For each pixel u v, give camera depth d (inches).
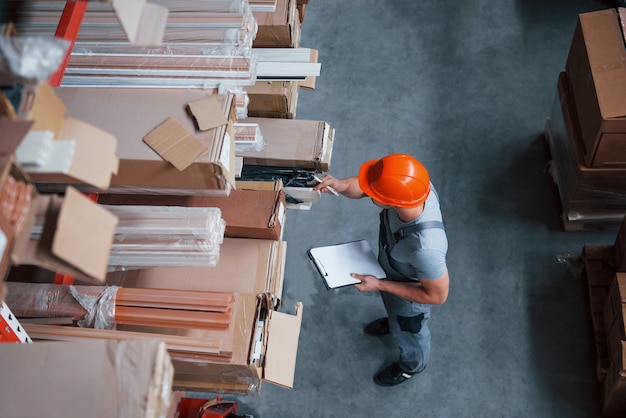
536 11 210.4
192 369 105.8
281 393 156.6
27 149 58.7
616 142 142.3
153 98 97.5
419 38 208.5
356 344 161.5
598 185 155.6
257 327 104.0
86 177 62.1
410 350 142.4
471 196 179.8
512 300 164.4
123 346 66.4
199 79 100.4
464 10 212.2
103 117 94.7
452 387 154.9
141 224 97.8
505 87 197.0
